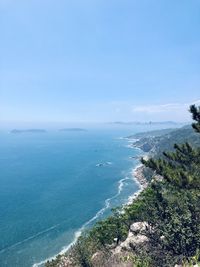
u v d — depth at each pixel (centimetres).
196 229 3344
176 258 2912
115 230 6575
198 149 2712
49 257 9544
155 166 2720
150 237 3803
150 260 2977
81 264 5016
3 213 13650
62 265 6488
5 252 9944
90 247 6228
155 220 4341
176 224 3578
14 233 11406
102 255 4894
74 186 18712
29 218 12988
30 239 10900
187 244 3138
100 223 7806
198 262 1652
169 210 4091
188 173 2633
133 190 17350
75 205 14775
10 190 17875
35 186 18875
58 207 14512
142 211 6053
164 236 3634
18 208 14375
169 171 2627
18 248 10212
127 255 3522
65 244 10406
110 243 6284
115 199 15625
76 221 12594
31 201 15562
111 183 19250
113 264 3581
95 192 17138
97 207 14400
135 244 3881
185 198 3897
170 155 2828
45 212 13775
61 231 11581
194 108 2583
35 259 9469
